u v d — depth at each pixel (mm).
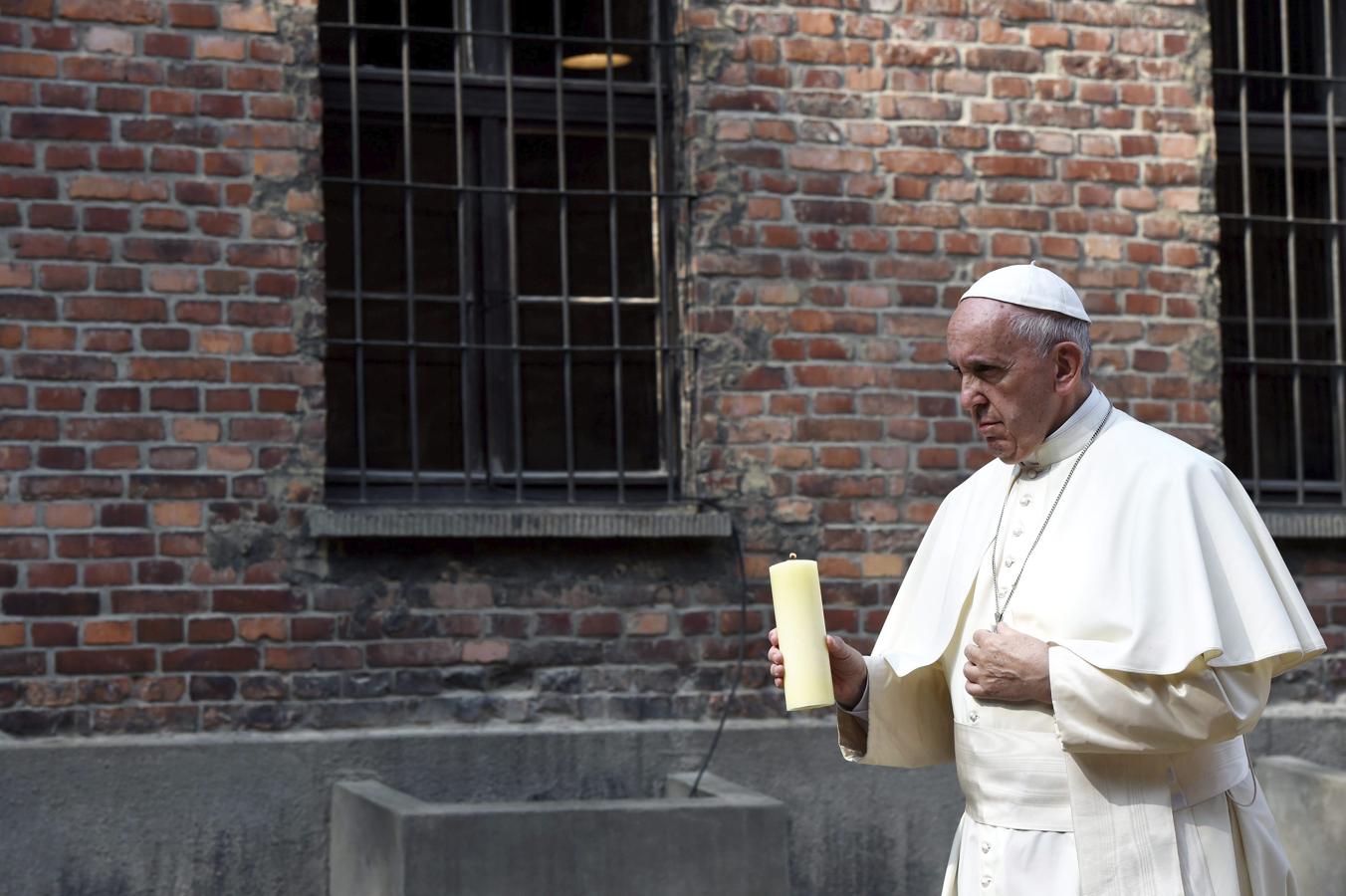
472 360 5359
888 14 5562
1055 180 5664
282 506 4980
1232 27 6113
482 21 5445
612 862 4367
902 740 3039
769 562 5375
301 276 5031
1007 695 2666
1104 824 2660
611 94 5480
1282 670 2805
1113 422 2902
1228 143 6070
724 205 5391
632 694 5254
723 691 5320
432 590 5113
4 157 4820
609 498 5438
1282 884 2807
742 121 5426
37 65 4863
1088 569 2732
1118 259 5695
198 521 4914
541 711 5188
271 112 5035
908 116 5555
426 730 5074
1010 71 5652
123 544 4859
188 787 4840
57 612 4801
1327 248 6141
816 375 5430
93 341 4863
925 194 5547
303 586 4996
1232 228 6059
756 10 5465
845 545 5418
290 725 4969
